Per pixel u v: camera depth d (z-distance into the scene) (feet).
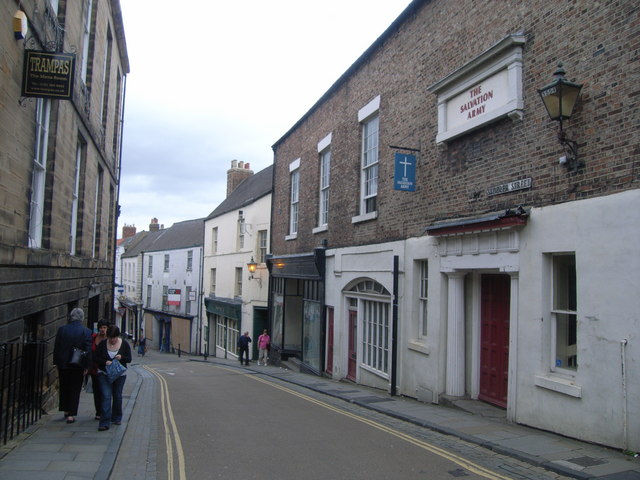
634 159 18.61
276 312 66.49
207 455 20.45
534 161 23.47
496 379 27.53
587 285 20.15
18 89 19.72
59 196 27.32
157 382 48.65
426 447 21.15
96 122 38.93
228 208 93.04
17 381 22.09
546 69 23.02
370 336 40.83
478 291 29.12
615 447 18.71
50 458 18.76
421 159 33.30
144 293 143.23
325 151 52.31
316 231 51.93
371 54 41.34
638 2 18.70
